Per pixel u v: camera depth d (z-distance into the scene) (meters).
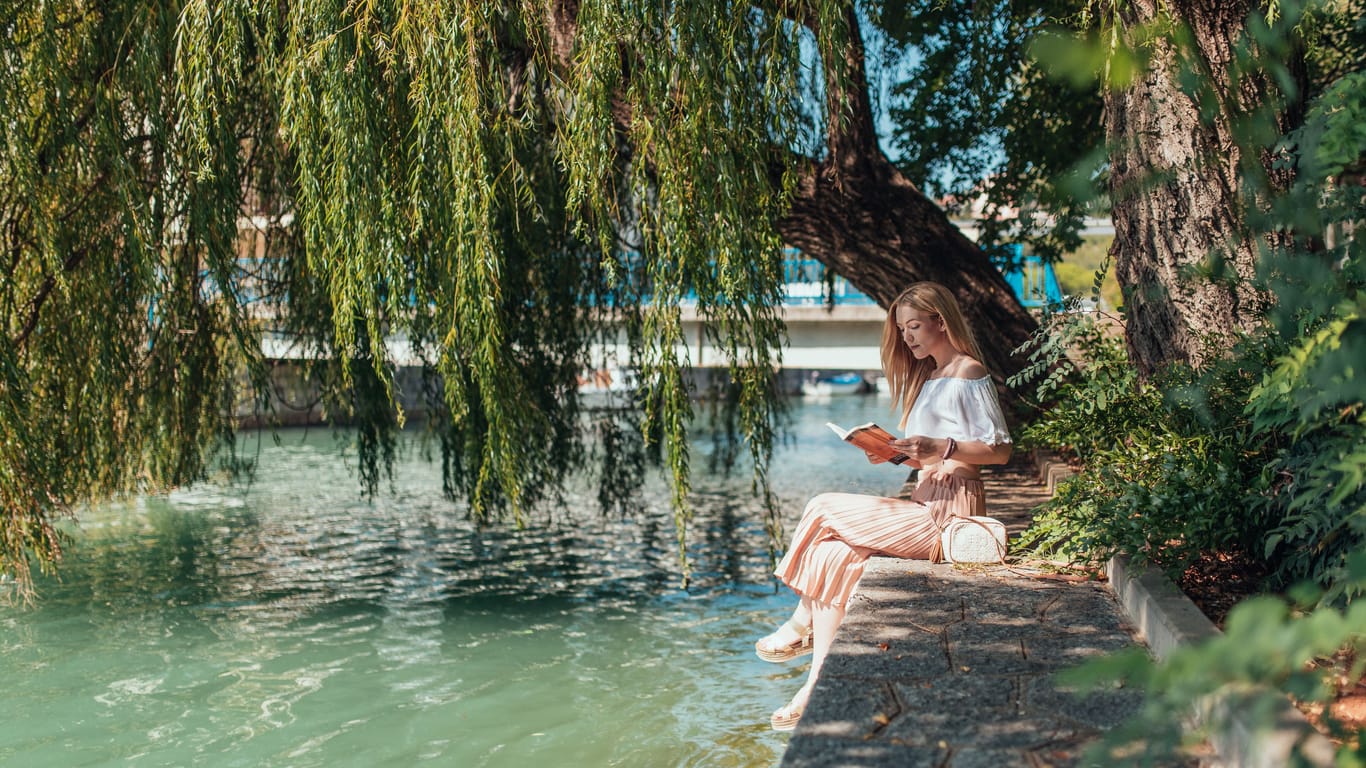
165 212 8.27
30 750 6.10
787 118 6.95
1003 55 9.75
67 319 8.73
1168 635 3.45
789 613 9.48
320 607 9.84
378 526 14.84
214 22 6.91
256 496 18.41
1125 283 5.81
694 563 12.00
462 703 6.94
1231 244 3.92
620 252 10.50
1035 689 3.32
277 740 6.23
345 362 6.88
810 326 20.78
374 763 5.83
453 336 7.21
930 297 5.13
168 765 5.84
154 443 9.98
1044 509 5.33
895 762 2.76
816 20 6.98
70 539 8.77
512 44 7.64
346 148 6.58
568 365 11.40
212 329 10.00
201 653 8.24
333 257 6.84
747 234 6.84
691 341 17.70
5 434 7.88
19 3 7.64
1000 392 9.91
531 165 9.51
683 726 6.38
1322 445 3.79
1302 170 3.35
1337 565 3.66
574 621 9.25
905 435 5.30
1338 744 2.68
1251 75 3.40
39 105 8.23
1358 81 3.11
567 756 5.88
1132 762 2.21
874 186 9.66
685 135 6.57
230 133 7.55
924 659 3.64
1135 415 5.48
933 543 5.06
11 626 9.12
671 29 6.54
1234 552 4.99
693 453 25.05
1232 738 2.61
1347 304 2.63
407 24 6.49
